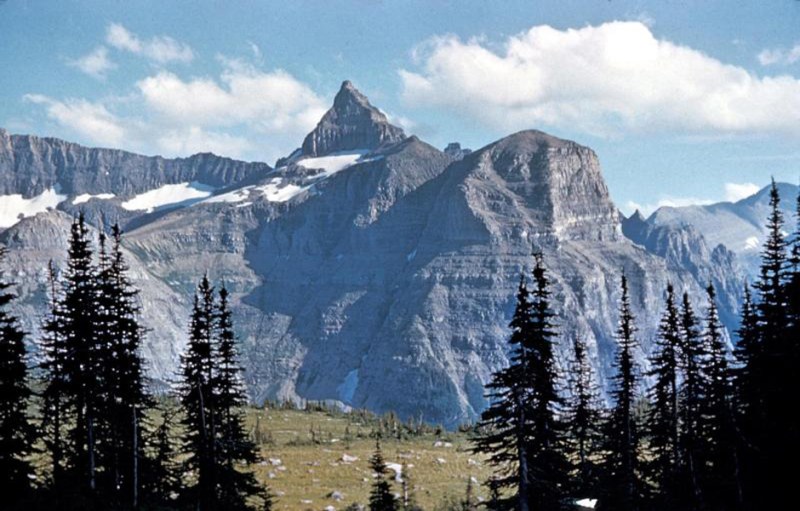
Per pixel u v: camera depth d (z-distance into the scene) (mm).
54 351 67000
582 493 71250
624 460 70312
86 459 68750
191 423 70625
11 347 59844
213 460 69625
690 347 68250
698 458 70500
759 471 68375
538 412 53344
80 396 67562
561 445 54688
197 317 68812
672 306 68562
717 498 69750
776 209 70562
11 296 61656
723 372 67750
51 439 70812
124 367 68938
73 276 66688
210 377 69375
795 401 65750
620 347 68875
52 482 69500
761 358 68000
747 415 68750
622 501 70562
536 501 53469
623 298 69000
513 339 52906
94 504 65562
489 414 53375
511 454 53656
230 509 70812
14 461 60375
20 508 59750
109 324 70500
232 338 70062
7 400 59750
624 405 69375
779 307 67812
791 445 65938
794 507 65750
